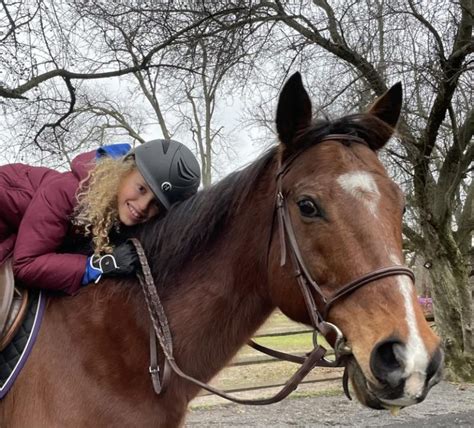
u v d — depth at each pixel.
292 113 2.00
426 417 6.43
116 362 2.05
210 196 2.21
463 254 9.99
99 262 2.12
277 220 2.01
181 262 2.20
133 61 7.56
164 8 7.27
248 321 2.18
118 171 2.22
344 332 1.77
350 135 2.00
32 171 2.30
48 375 2.00
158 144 2.27
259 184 2.15
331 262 1.80
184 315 2.15
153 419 2.06
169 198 2.25
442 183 8.77
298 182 1.92
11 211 2.21
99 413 1.99
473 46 7.23
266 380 8.09
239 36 7.32
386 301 1.70
